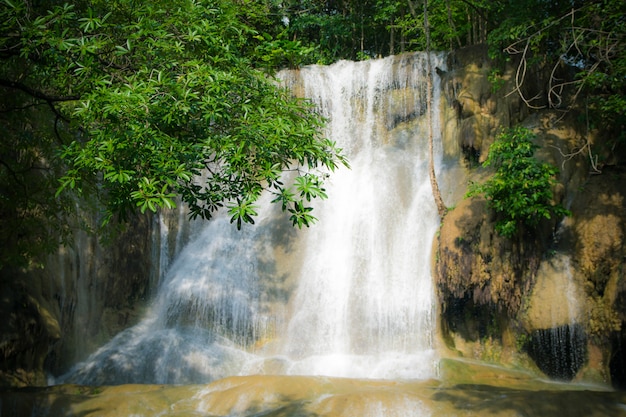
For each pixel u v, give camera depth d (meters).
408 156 20.56
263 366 15.72
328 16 30.78
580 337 14.15
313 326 17.47
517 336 15.03
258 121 7.86
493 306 15.45
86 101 7.62
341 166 21.28
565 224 15.42
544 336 14.55
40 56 8.73
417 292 16.92
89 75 8.17
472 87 19.16
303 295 18.28
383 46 32.47
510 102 18.20
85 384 15.20
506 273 15.13
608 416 10.16
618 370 13.68
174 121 7.46
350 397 11.20
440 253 16.12
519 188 15.23
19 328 13.74
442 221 16.84
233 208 7.01
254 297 18.42
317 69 23.39
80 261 17.08
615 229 14.51
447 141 19.81
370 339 16.88
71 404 11.95
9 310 13.74
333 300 17.89
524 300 14.99
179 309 18.50
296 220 7.27
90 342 17.02
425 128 20.97
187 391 12.54
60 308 15.90
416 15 28.19
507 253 15.18
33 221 13.10
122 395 12.27
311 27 32.38
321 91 23.02
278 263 19.19
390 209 18.92
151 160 7.05
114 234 15.36
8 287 14.05
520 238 15.23
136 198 6.75
